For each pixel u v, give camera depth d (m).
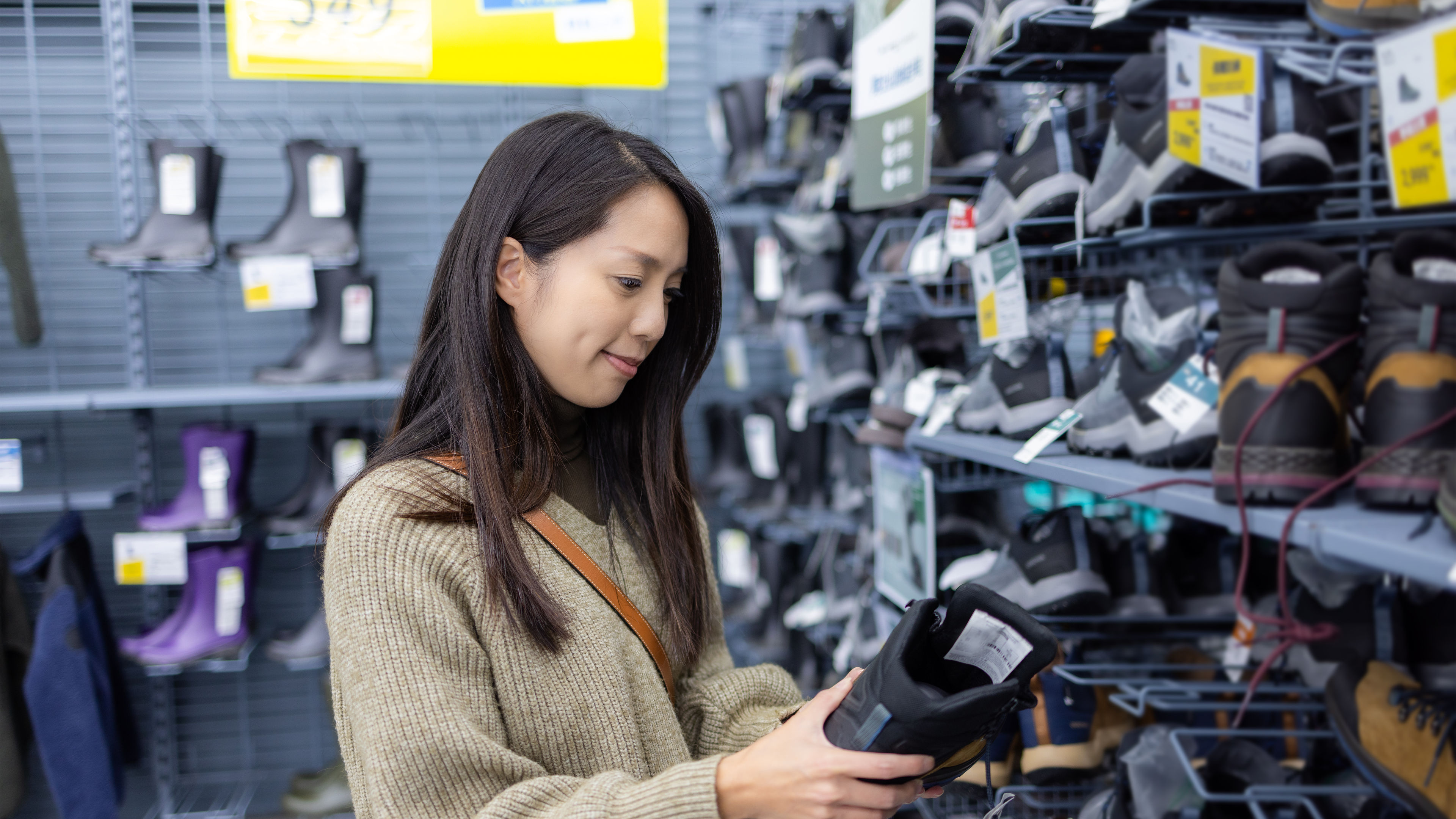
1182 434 0.95
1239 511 0.75
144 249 2.50
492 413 0.80
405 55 2.00
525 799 0.68
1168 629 1.41
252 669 3.10
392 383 2.68
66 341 3.00
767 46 3.46
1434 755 0.82
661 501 0.94
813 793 0.62
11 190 2.35
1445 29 0.65
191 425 2.74
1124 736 1.18
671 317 0.94
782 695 1.01
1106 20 1.09
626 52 2.06
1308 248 0.81
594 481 0.95
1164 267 1.56
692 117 3.41
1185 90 0.96
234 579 2.64
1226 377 0.80
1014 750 1.44
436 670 0.73
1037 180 1.33
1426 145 0.67
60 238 2.98
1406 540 0.60
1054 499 1.81
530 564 0.80
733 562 3.15
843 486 2.70
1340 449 0.78
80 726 2.17
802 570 2.96
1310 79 0.92
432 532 0.77
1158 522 1.60
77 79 2.96
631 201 0.79
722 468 3.25
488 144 3.25
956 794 1.45
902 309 2.15
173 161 2.54
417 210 3.22
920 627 0.67
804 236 2.49
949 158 1.87
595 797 0.67
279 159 3.12
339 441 2.73
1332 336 0.76
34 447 2.95
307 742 3.13
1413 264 0.75
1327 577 1.14
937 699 0.60
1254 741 1.23
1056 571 1.33
